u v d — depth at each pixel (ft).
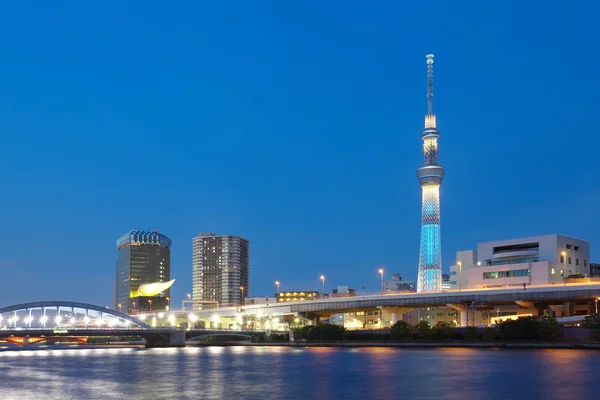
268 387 382.63
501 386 362.33
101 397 353.31
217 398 342.23
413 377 413.80
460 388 358.23
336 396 340.59
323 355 648.79
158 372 490.08
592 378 390.21
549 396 326.03
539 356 556.10
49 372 508.12
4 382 433.48
